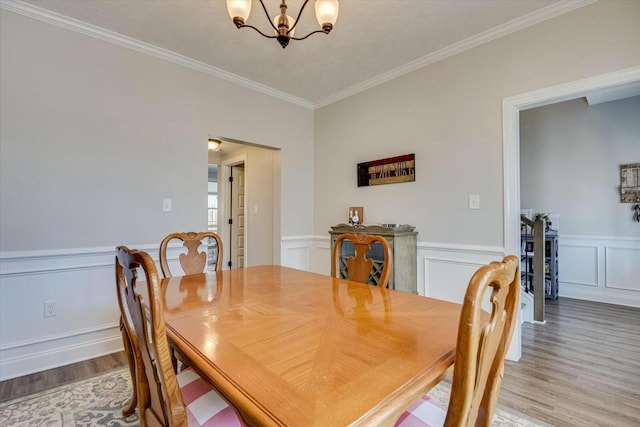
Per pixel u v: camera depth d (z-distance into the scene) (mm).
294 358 832
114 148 2477
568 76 2096
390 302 1351
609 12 1954
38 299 2160
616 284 3828
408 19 2248
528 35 2262
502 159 2389
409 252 2830
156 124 2689
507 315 820
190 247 2121
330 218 3771
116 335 2461
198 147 2938
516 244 2336
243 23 1526
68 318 2270
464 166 2596
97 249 2383
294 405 630
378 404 639
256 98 3402
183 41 2547
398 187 3072
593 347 2541
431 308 1267
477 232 2521
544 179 4375
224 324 1088
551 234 3994
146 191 2629
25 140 2125
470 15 2207
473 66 2543
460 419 632
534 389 1927
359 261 1884
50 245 2203
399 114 3068
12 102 2084
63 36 2266
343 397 658
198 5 2102
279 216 3684
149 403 1061
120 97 2508
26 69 2131
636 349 2502
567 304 3795
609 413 1692
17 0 2061
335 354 854
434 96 2799
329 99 3758
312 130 3990
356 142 3479
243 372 758
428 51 2705
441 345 913
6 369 2037
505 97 2369
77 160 2316
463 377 623
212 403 1056
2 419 1635
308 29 2389
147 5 2102
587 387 1947
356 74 3145
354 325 1075
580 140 4113
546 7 2125
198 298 1413
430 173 2822
